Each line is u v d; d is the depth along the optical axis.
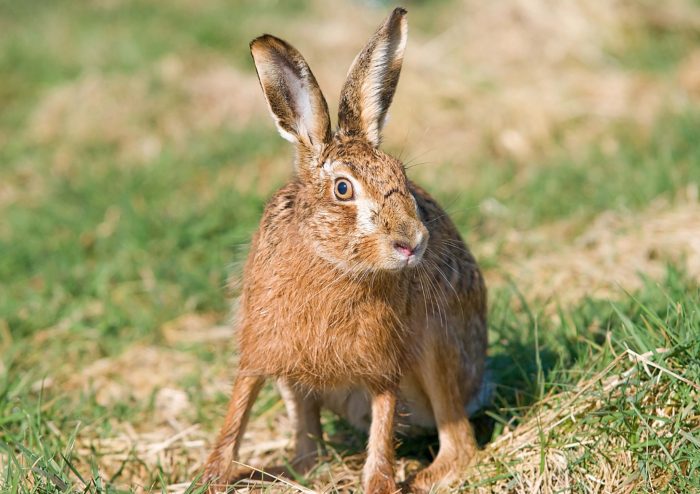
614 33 22.09
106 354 12.38
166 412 10.95
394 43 8.98
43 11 26.80
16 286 13.73
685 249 12.62
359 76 8.83
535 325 10.05
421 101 19.22
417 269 8.99
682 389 8.40
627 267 12.52
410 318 8.99
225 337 12.48
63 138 19.05
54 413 10.24
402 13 8.88
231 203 14.90
